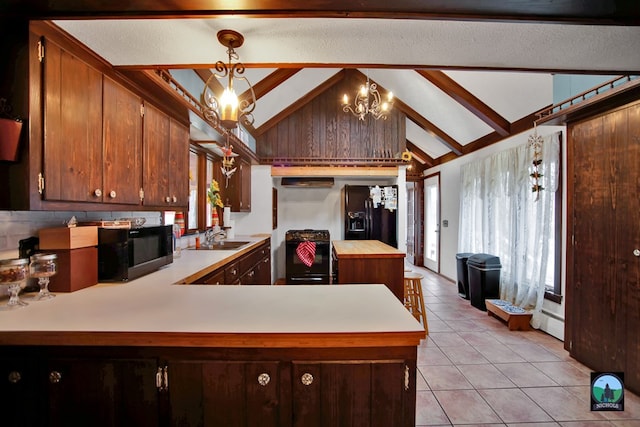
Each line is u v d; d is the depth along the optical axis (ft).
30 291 4.91
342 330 3.46
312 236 16.08
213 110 6.20
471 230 14.79
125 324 3.59
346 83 15.98
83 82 4.59
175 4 3.51
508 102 11.21
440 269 19.22
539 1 3.40
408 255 24.61
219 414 3.56
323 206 18.49
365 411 3.57
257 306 4.24
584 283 7.63
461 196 15.78
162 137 6.85
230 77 5.39
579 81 8.33
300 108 15.90
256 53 4.91
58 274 4.86
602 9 3.54
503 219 12.17
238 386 3.55
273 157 15.80
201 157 11.34
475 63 5.17
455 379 7.27
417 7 3.55
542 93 9.95
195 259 8.04
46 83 3.97
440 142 17.53
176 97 6.59
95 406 3.55
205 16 3.66
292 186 16.74
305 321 3.70
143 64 5.12
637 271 6.30
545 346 8.98
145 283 5.51
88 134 4.69
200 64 5.20
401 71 13.37
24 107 3.80
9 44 3.81
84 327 3.51
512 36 4.28
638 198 6.26
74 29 4.10
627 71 5.35
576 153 7.75
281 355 3.54
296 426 3.56
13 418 3.55
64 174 4.25
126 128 5.59
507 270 11.89
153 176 6.48
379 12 3.63
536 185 9.71
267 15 3.67
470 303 13.20
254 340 3.42
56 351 3.53
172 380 3.55
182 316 3.85
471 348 8.89
